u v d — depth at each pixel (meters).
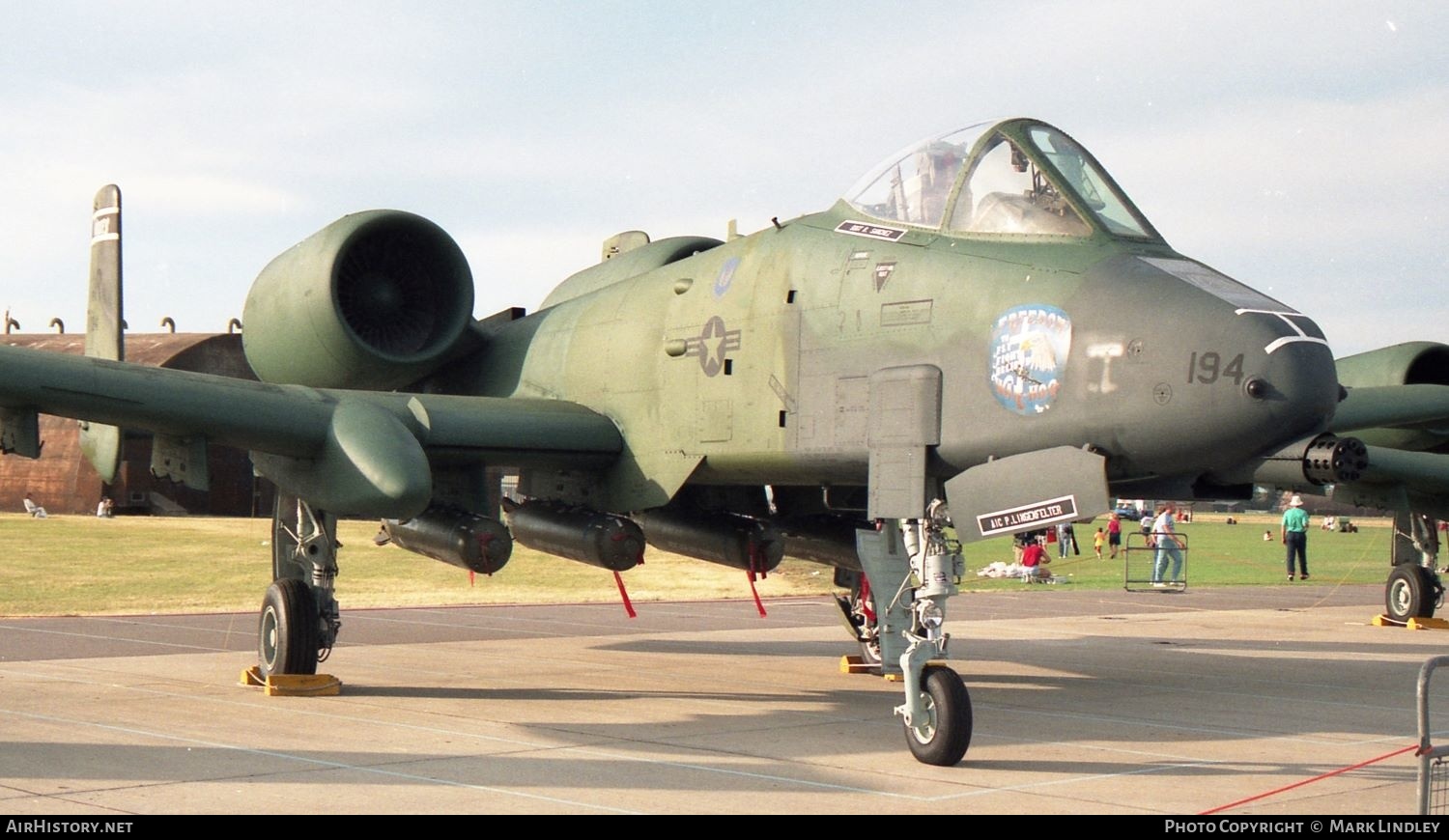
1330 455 7.91
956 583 8.02
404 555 29.09
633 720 9.05
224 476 46.53
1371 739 8.81
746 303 9.89
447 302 12.20
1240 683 11.95
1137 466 7.67
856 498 10.74
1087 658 13.94
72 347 43.56
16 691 9.93
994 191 8.75
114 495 44.03
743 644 14.63
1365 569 34.12
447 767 7.21
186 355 42.12
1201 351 7.32
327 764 7.22
